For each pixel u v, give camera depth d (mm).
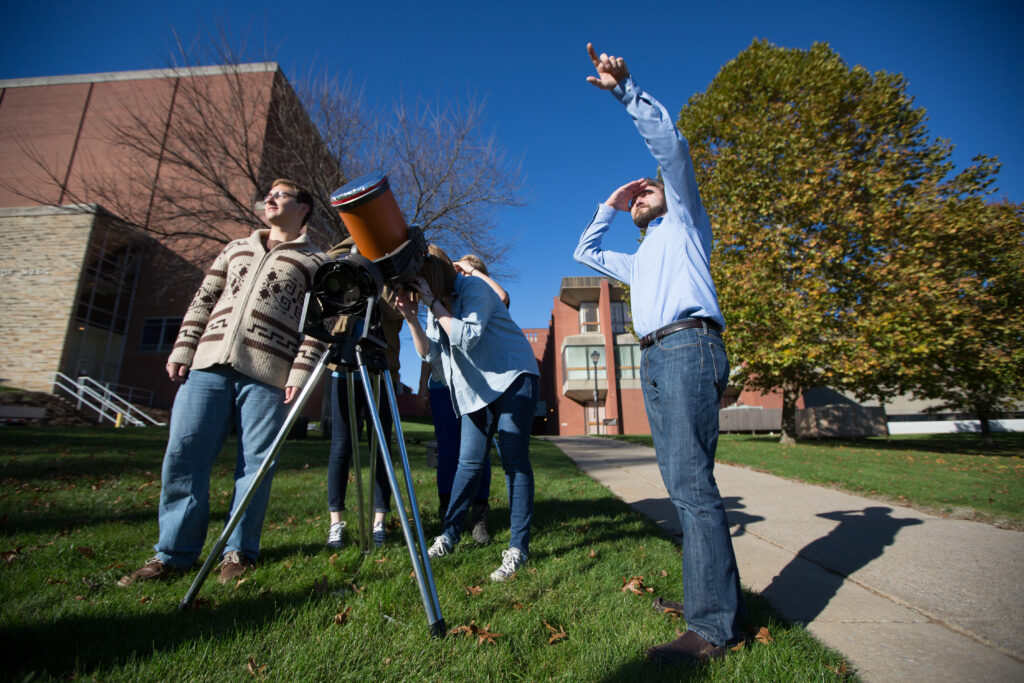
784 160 10953
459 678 1175
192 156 12141
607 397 24984
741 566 2268
